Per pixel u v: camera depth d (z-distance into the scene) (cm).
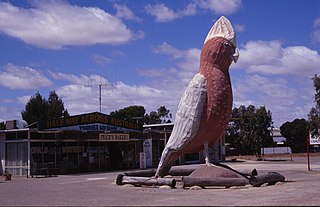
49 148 4041
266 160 5859
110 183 2489
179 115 2275
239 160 5897
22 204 1552
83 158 4344
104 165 4559
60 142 4122
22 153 3906
